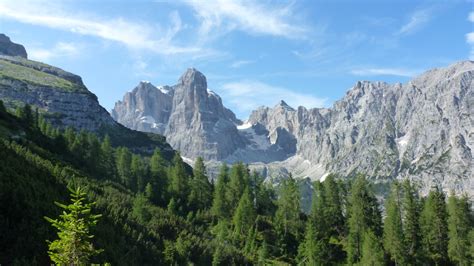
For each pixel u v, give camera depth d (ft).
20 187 249.75
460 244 390.42
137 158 611.06
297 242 481.46
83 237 114.32
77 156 553.64
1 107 518.78
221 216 535.60
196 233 454.81
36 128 546.26
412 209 432.25
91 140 618.85
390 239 402.11
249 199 499.92
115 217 350.84
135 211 420.77
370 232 402.72
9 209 223.92
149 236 380.17
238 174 577.43
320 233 472.85
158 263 333.83
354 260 422.00
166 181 599.57
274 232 499.10
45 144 509.35
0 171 261.03
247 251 450.30
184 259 369.30
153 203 540.52
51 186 313.94
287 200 519.60
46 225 231.50
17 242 202.49
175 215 483.92
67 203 293.23
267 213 567.59
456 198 426.51
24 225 217.15
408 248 410.11
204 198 583.17
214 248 419.95
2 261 189.47
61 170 409.69
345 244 468.75
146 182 593.01
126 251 304.30
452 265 400.26
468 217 408.87
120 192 481.05
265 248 431.02
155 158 624.18
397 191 501.56
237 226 487.20
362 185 483.10
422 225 430.20
